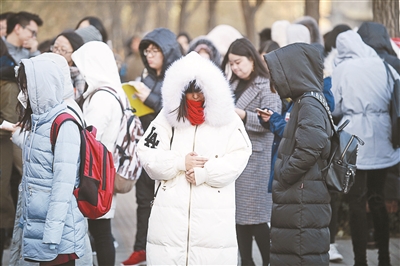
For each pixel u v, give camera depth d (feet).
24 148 30.58
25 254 29.86
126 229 62.75
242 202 41.29
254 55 41.83
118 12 194.49
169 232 31.17
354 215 42.88
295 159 33.04
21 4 173.99
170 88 31.35
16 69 30.89
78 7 197.88
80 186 30.37
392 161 43.55
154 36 46.16
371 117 43.21
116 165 38.70
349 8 167.73
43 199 29.71
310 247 33.58
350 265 45.83
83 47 38.65
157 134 32.17
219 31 57.98
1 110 45.03
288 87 34.12
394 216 52.08
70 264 30.60
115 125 37.86
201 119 31.60
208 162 31.12
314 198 33.63
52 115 29.94
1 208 44.19
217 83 31.09
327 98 39.65
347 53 44.04
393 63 44.57
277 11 204.54
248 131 41.39
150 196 45.88
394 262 45.62
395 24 55.57
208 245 31.14
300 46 34.42
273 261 34.45
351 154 33.91
